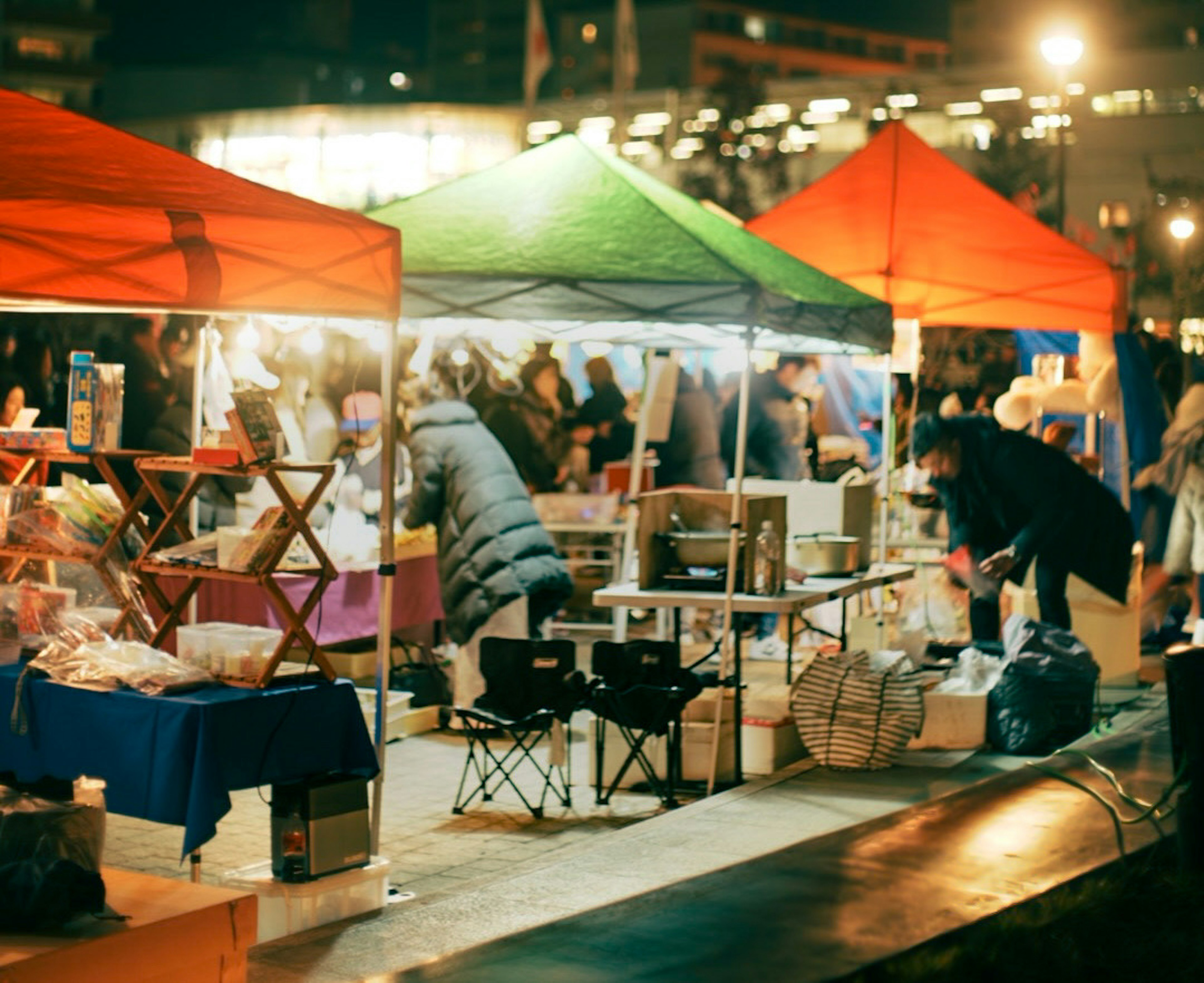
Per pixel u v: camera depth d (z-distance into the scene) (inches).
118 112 3939.5
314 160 2026.3
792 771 361.4
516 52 5068.9
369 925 241.6
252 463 243.8
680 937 210.8
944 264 471.2
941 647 442.6
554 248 343.3
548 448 623.5
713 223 389.4
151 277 231.6
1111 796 314.5
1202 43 3796.8
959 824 286.8
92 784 190.5
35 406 408.5
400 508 438.0
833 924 218.7
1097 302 462.9
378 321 263.1
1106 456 527.8
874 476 560.7
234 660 242.1
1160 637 530.3
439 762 378.0
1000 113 2169.0
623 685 336.5
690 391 569.3
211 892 186.2
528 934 211.9
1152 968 225.3
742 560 353.7
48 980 162.7
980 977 210.2
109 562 259.0
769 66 4645.7
